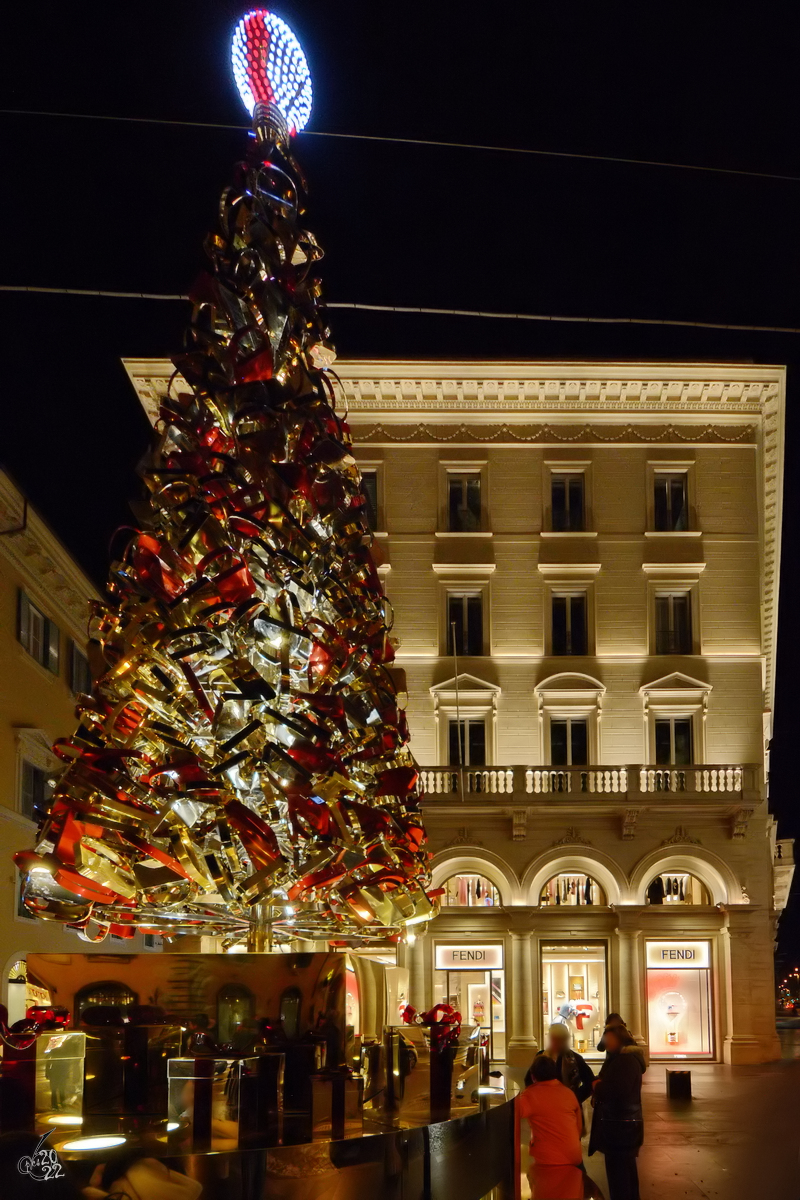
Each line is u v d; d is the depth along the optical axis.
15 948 21.80
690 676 36.06
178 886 6.86
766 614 40.75
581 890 35.25
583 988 34.38
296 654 7.02
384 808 7.29
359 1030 5.95
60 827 6.45
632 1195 10.48
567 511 37.16
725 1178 14.25
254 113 8.53
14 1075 5.02
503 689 36.00
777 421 37.47
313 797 6.57
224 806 6.45
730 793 34.47
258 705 6.67
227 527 6.91
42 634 25.23
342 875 6.56
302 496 7.24
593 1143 10.71
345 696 7.19
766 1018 33.69
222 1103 4.92
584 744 35.97
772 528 40.00
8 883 21.53
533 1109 8.47
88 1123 5.15
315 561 7.17
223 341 7.69
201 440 7.43
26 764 23.44
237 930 8.29
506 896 34.66
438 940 34.50
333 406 8.24
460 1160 5.77
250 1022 5.59
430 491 36.91
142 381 33.97
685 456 37.19
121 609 7.06
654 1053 33.97
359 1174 5.04
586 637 36.50
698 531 36.84
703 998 34.25
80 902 6.87
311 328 8.11
